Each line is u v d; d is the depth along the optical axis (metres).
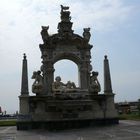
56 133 52.06
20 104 63.84
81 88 68.75
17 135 50.22
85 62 69.62
